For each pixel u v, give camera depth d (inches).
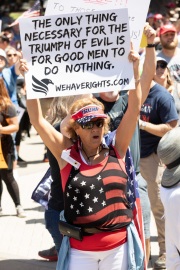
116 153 195.5
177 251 189.8
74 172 193.0
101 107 197.3
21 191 435.8
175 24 548.7
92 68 197.0
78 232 190.1
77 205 191.3
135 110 196.5
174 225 186.5
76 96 227.8
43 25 195.5
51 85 197.0
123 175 193.5
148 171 280.1
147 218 256.5
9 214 380.8
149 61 217.3
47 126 200.5
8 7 1480.1
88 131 190.9
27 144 640.4
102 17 195.0
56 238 238.5
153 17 676.1
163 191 188.9
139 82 197.3
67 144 199.9
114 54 195.8
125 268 192.2
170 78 320.5
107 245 190.4
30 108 199.6
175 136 186.2
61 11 214.4
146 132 280.1
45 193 249.4
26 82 196.5
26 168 518.9
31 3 1497.3
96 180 191.0
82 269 192.9
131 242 192.4
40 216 374.3
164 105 276.1
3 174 370.3
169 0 894.4
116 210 191.2
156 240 318.7
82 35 195.9
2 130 352.2
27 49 196.1
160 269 277.9
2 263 292.7
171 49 383.9
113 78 196.1
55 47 196.1
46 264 291.0
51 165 231.6
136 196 203.9
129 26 195.0
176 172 185.3
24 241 329.4
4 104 352.8
